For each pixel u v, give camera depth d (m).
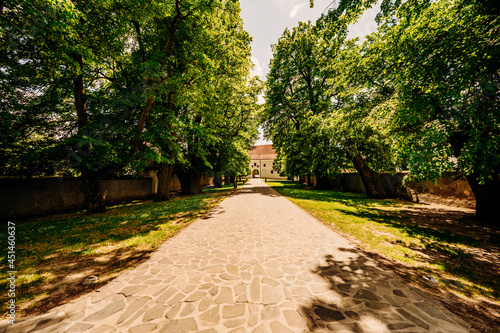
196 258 4.02
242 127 20.94
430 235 5.35
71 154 7.21
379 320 2.22
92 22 6.91
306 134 15.72
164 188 14.05
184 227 6.37
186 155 16.06
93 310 2.43
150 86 9.49
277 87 19.02
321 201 11.95
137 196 16.00
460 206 9.16
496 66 3.66
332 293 2.77
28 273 3.42
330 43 15.34
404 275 3.28
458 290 2.83
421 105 4.04
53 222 7.38
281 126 21.94
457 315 2.30
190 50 10.12
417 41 4.94
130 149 9.38
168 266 3.66
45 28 4.75
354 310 2.40
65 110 8.49
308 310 2.41
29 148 7.20
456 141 5.33
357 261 3.84
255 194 16.25
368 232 5.67
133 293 2.80
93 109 8.77
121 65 9.58
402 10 5.92
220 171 20.06
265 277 3.24
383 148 12.89
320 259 3.94
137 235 5.51
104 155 7.73
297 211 8.94
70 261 3.92
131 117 10.34
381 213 8.27
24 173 7.96
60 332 2.06
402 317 2.27
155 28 10.88
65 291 2.86
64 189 10.71
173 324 2.19
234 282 3.09
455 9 4.77
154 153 9.28
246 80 16.97
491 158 3.53
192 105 10.58
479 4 3.82
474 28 4.04
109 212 9.51
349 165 17.50
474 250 4.35
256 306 2.50
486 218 6.79
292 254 4.20
